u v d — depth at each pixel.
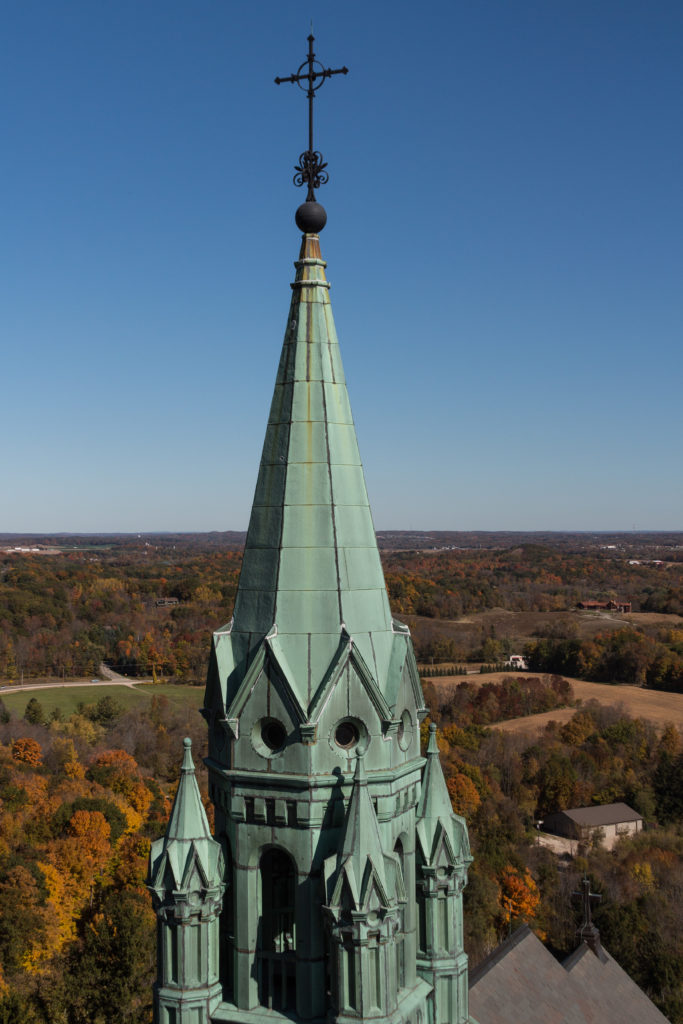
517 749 136.50
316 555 16.95
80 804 95.62
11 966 68.81
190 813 16.66
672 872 96.25
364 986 15.36
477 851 95.81
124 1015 61.38
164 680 188.88
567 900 86.19
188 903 16.19
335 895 15.46
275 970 16.62
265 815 16.25
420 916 18.47
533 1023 31.64
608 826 117.31
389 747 16.52
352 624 16.75
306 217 18.08
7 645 187.50
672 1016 63.06
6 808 96.81
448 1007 18.27
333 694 16.22
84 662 190.12
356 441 17.92
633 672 184.62
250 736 16.39
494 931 82.38
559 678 170.25
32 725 141.88
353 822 15.66
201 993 16.25
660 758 132.75
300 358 17.81
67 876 82.56
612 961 38.47
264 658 16.33
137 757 138.25
